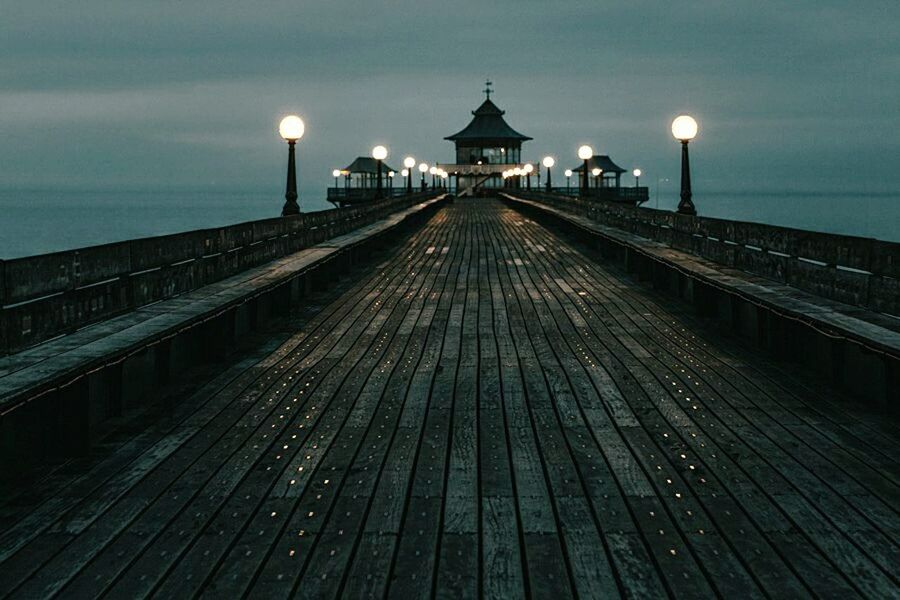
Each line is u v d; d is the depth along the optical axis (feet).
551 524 15.28
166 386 25.68
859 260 25.39
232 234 35.50
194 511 16.01
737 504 16.20
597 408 23.07
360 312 39.58
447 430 21.13
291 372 27.53
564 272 55.42
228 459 19.02
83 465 18.62
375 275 54.24
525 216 132.77
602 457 19.02
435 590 12.84
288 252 44.78
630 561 13.76
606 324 36.06
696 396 24.26
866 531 14.88
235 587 12.97
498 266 59.11
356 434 20.86
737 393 24.58
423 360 29.12
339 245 50.67
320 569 13.55
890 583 12.95
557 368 27.86
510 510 15.96
